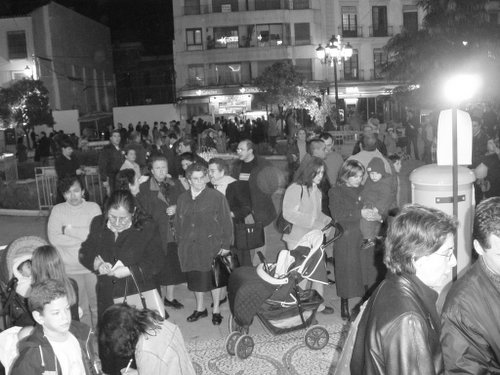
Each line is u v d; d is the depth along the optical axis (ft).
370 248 20.83
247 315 17.66
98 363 11.96
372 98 161.27
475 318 8.77
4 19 146.30
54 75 148.15
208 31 161.79
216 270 20.66
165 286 24.52
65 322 10.98
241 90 156.25
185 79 163.53
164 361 11.07
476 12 71.56
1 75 147.64
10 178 61.05
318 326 18.54
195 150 34.42
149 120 144.15
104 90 183.83
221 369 17.56
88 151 72.69
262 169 22.89
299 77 131.23
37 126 130.11
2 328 17.06
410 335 7.57
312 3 161.17
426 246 7.98
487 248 8.84
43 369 10.82
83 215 19.61
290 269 17.72
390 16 161.99
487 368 8.85
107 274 16.60
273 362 17.88
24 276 14.65
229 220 20.86
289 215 21.24
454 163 15.28
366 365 7.98
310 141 27.07
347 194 20.77
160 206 22.00
